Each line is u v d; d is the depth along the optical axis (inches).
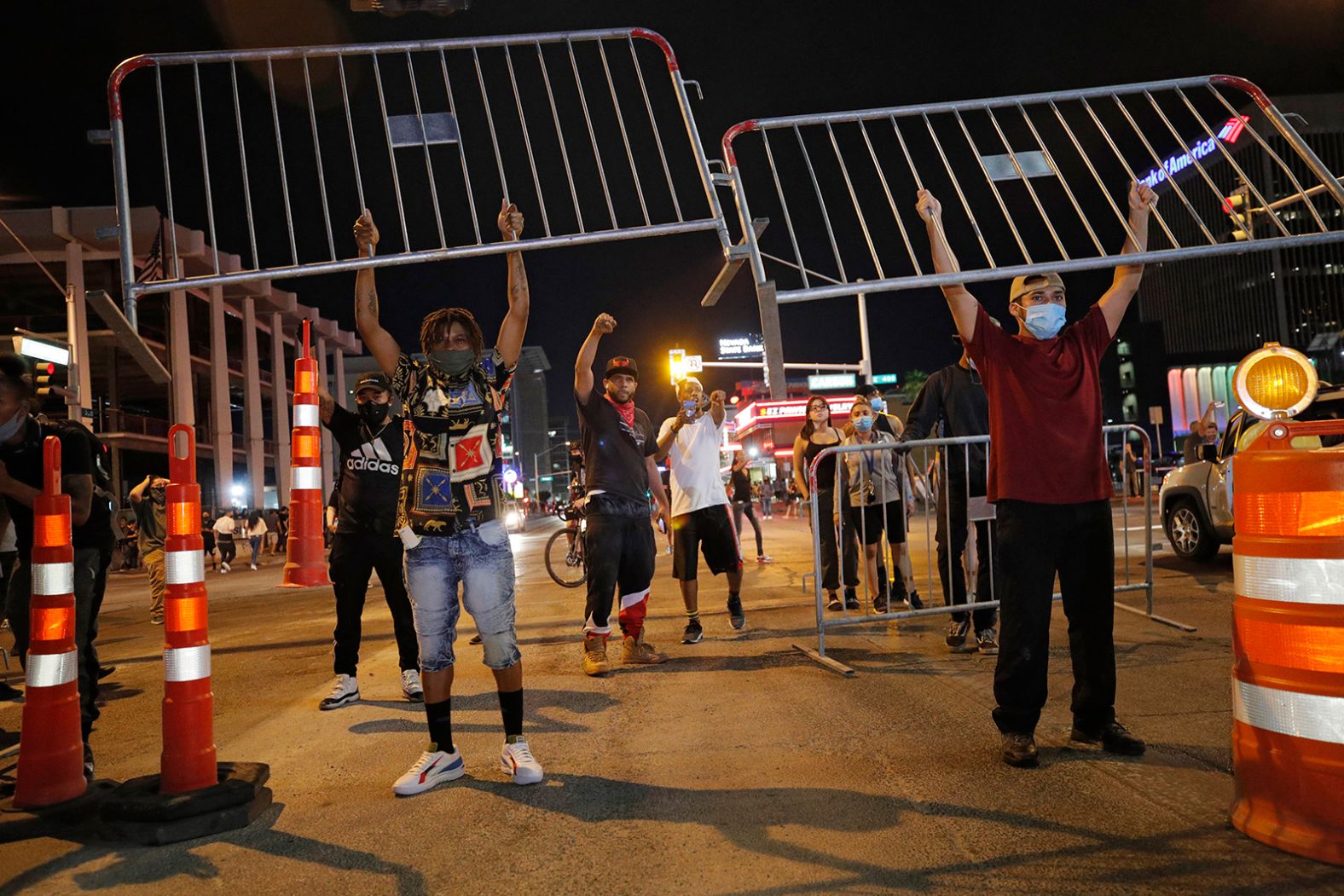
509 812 116.6
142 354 146.3
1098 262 137.2
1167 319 4153.5
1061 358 132.1
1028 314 135.7
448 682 132.0
